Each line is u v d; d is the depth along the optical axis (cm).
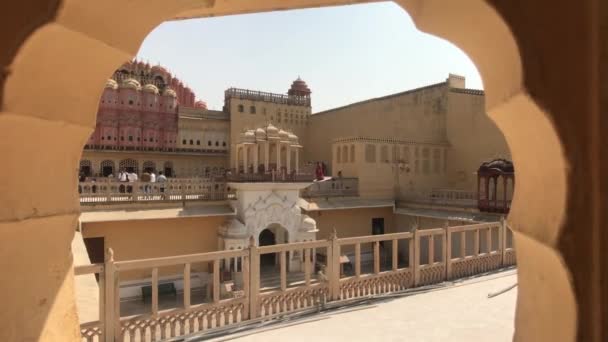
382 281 830
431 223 2088
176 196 1855
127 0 179
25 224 196
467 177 2542
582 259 138
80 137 233
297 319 671
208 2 198
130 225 1673
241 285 1627
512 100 154
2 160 179
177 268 1762
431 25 198
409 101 2927
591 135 137
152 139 3122
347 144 2459
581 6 140
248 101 3522
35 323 212
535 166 169
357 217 2292
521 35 140
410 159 2516
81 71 201
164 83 3431
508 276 936
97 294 675
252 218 1789
